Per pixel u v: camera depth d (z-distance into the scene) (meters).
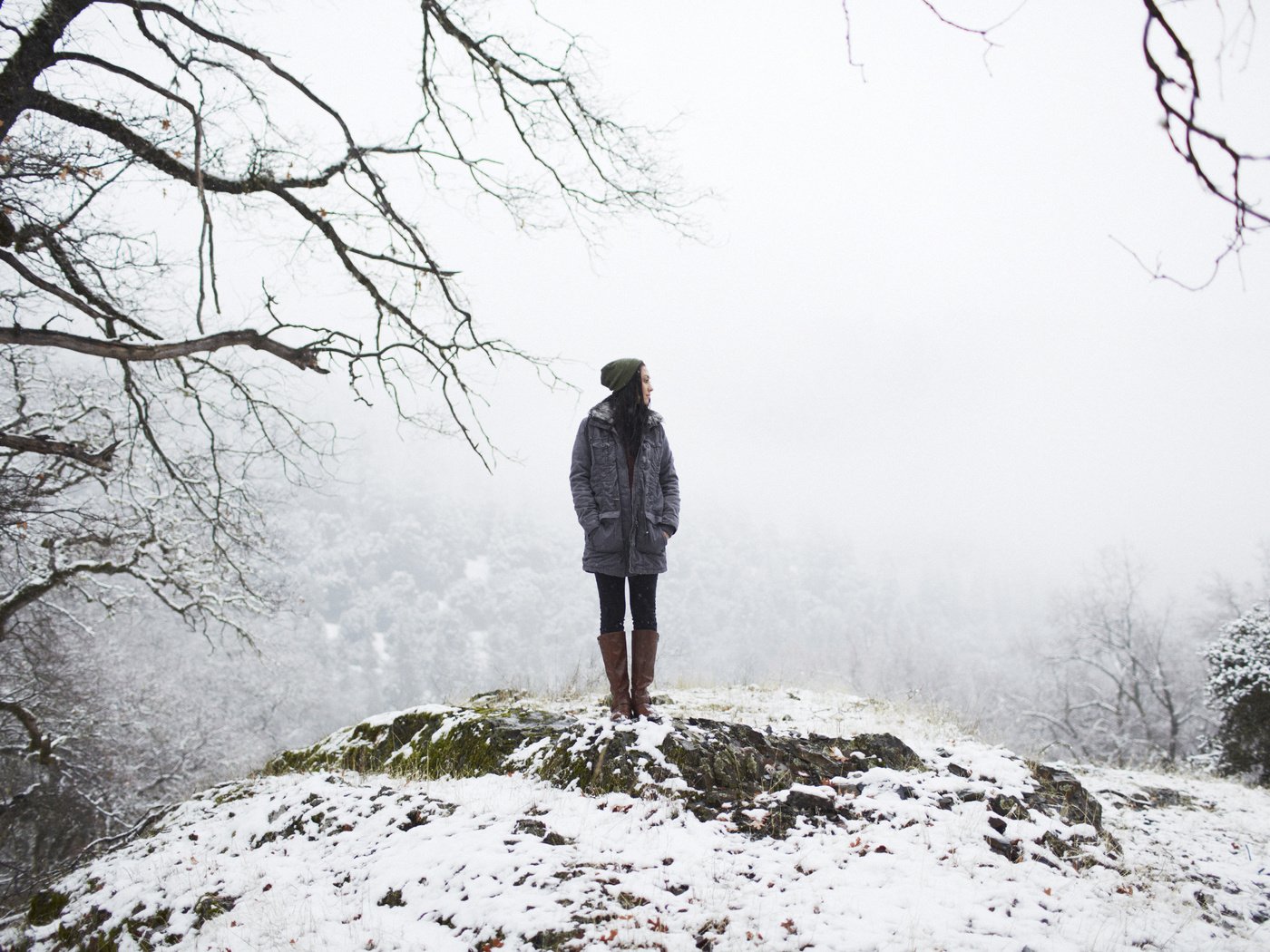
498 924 2.86
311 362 7.14
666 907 2.99
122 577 15.73
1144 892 3.58
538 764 4.59
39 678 16.52
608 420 4.92
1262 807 6.57
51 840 17.80
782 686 7.84
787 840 3.74
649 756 4.32
